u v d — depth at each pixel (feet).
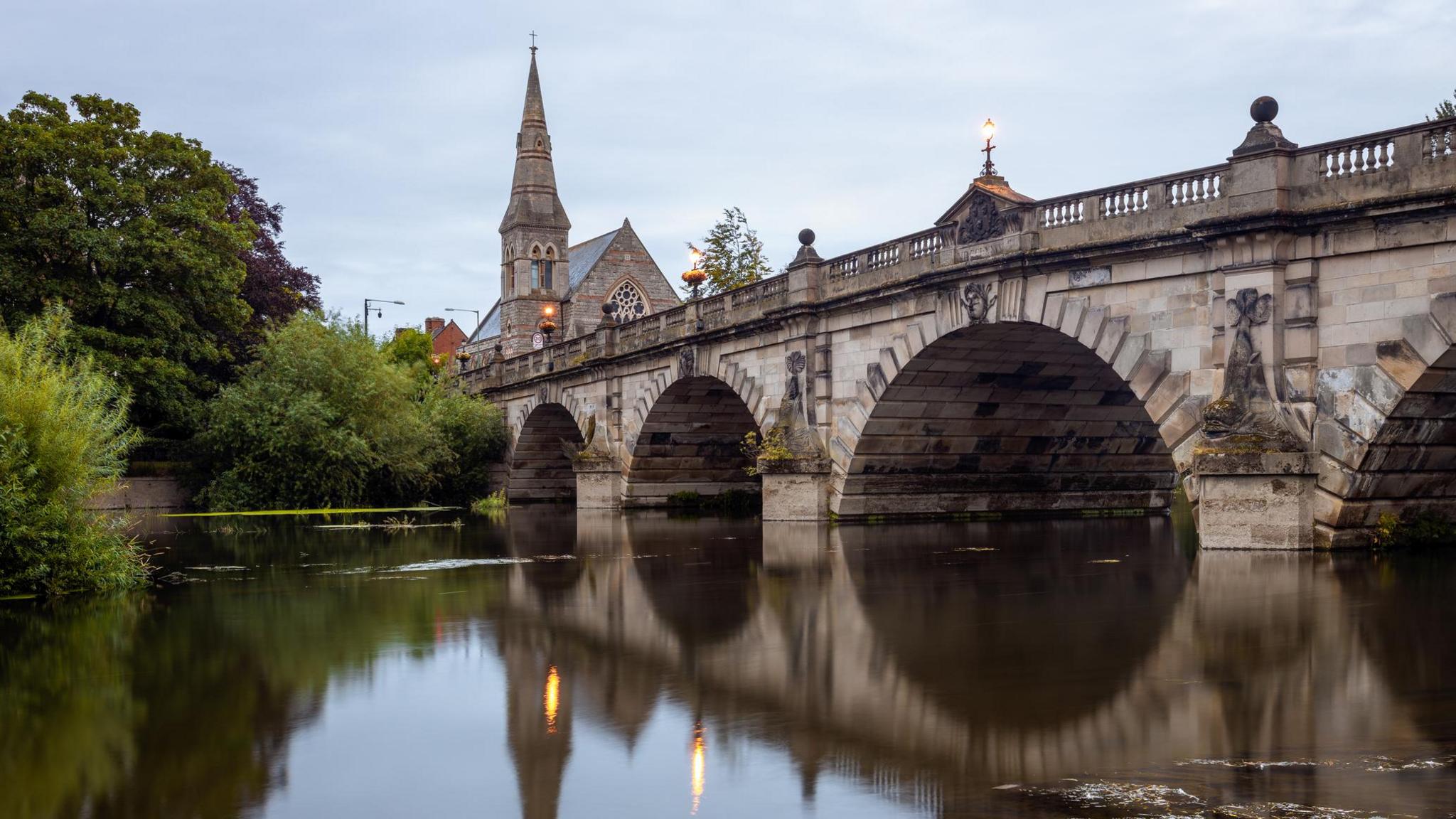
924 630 52.95
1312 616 53.21
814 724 36.37
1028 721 35.91
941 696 39.52
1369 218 74.64
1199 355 86.58
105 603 67.46
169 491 178.50
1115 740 33.47
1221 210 83.61
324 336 184.75
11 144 154.71
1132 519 137.49
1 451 68.39
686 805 29.22
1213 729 34.40
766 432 138.82
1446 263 71.41
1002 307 104.17
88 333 157.17
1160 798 28.30
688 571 81.20
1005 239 103.45
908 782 30.35
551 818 28.43
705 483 190.70
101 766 32.99
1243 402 80.89
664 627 55.52
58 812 28.94
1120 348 93.09
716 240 269.64
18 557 69.00
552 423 230.27
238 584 76.89
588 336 199.82
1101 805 27.91
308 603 66.13
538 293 393.29
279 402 174.70
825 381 131.34
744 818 28.14
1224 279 83.30
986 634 51.31
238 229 177.06
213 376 192.95
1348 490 76.07
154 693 42.09
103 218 162.81
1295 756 31.48
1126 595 62.39
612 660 47.44
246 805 29.60
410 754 34.04
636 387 181.78
